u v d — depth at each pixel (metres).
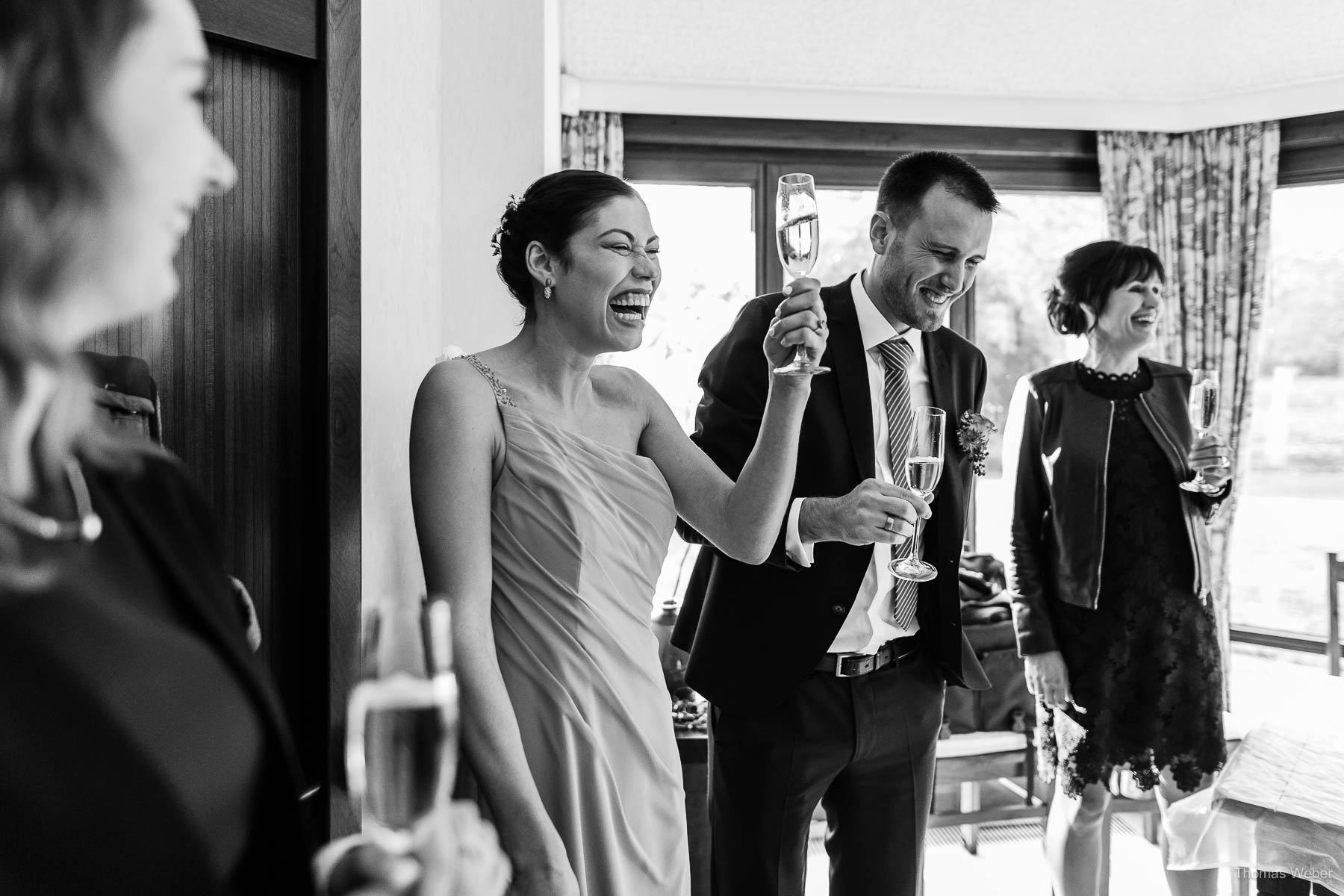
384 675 0.79
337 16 1.62
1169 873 2.71
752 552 1.70
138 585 0.72
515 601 1.52
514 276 1.62
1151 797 3.92
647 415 1.79
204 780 0.70
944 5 4.13
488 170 2.49
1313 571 5.00
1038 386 2.78
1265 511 5.14
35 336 0.59
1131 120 5.14
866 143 5.13
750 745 2.02
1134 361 2.77
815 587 1.98
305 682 1.65
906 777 2.11
